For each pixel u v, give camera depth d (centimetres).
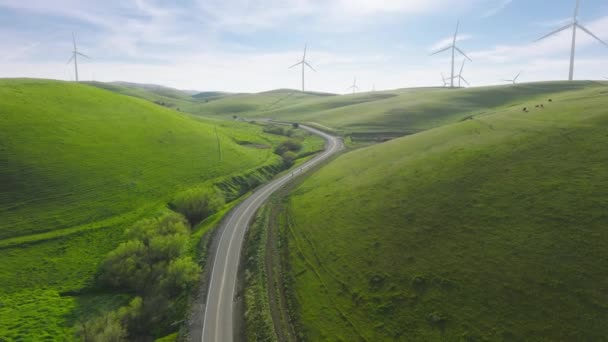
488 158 5600
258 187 9025
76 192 7312
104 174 8131
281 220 6519
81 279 5272
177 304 4559
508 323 3020
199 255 5697
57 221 6475
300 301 4206
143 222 6325
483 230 4109
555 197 4122
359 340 3403
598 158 4559
